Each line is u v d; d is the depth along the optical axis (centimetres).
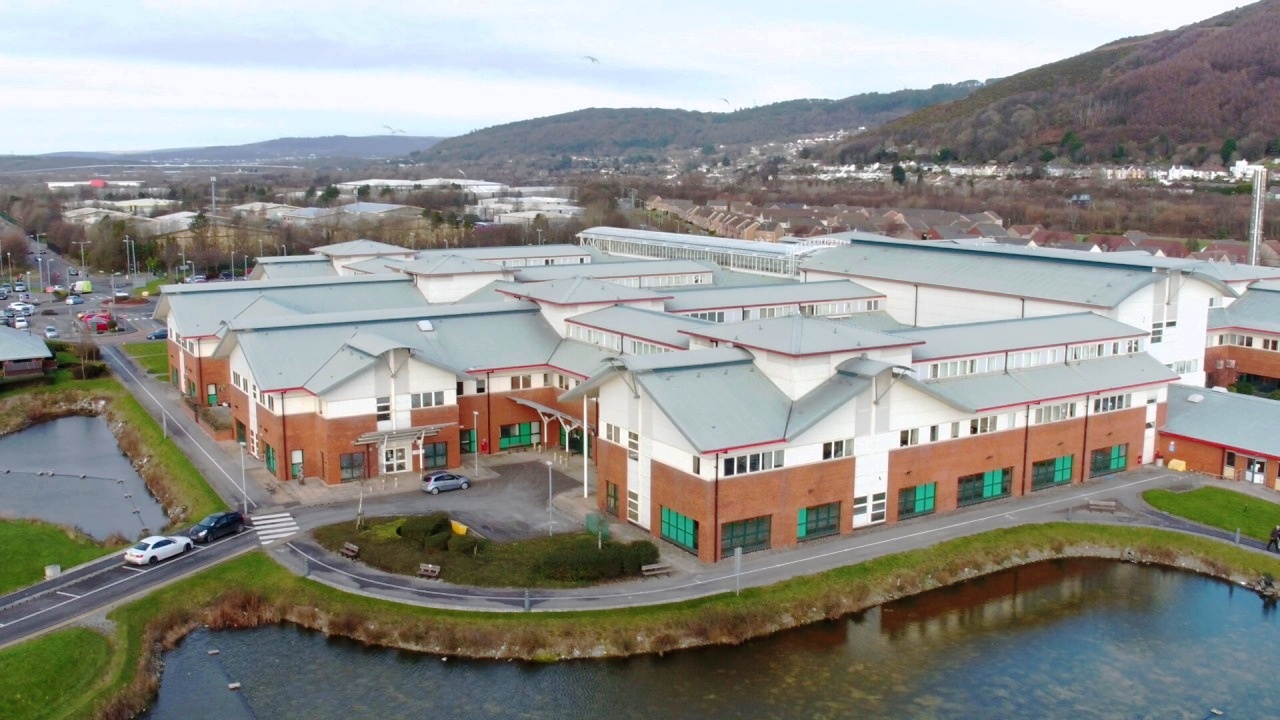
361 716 4819
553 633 5388
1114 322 8581
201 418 9350
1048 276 9675
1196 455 8131
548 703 4938
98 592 5759
